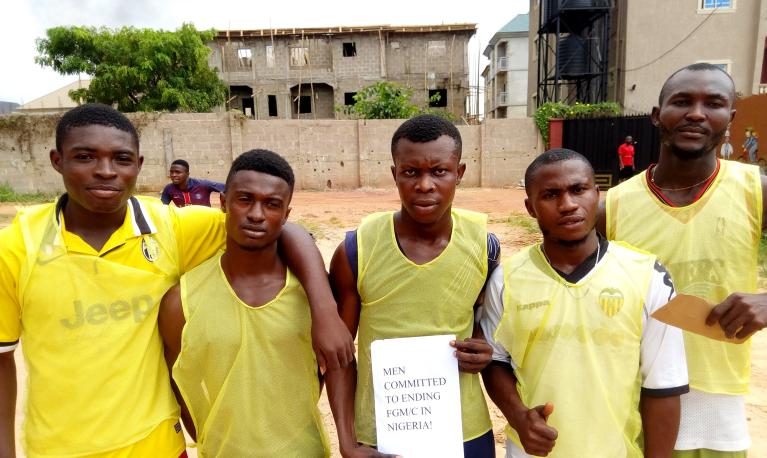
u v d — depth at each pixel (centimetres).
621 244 208
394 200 1722
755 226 215
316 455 208
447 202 197
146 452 192
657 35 1988
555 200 191
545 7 2398
